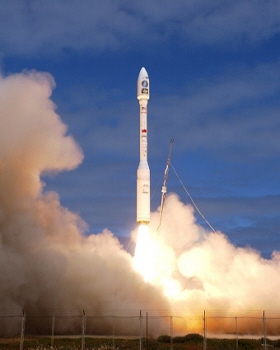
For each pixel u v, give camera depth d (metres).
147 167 82.94
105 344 59.25
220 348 56.78
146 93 83.56
